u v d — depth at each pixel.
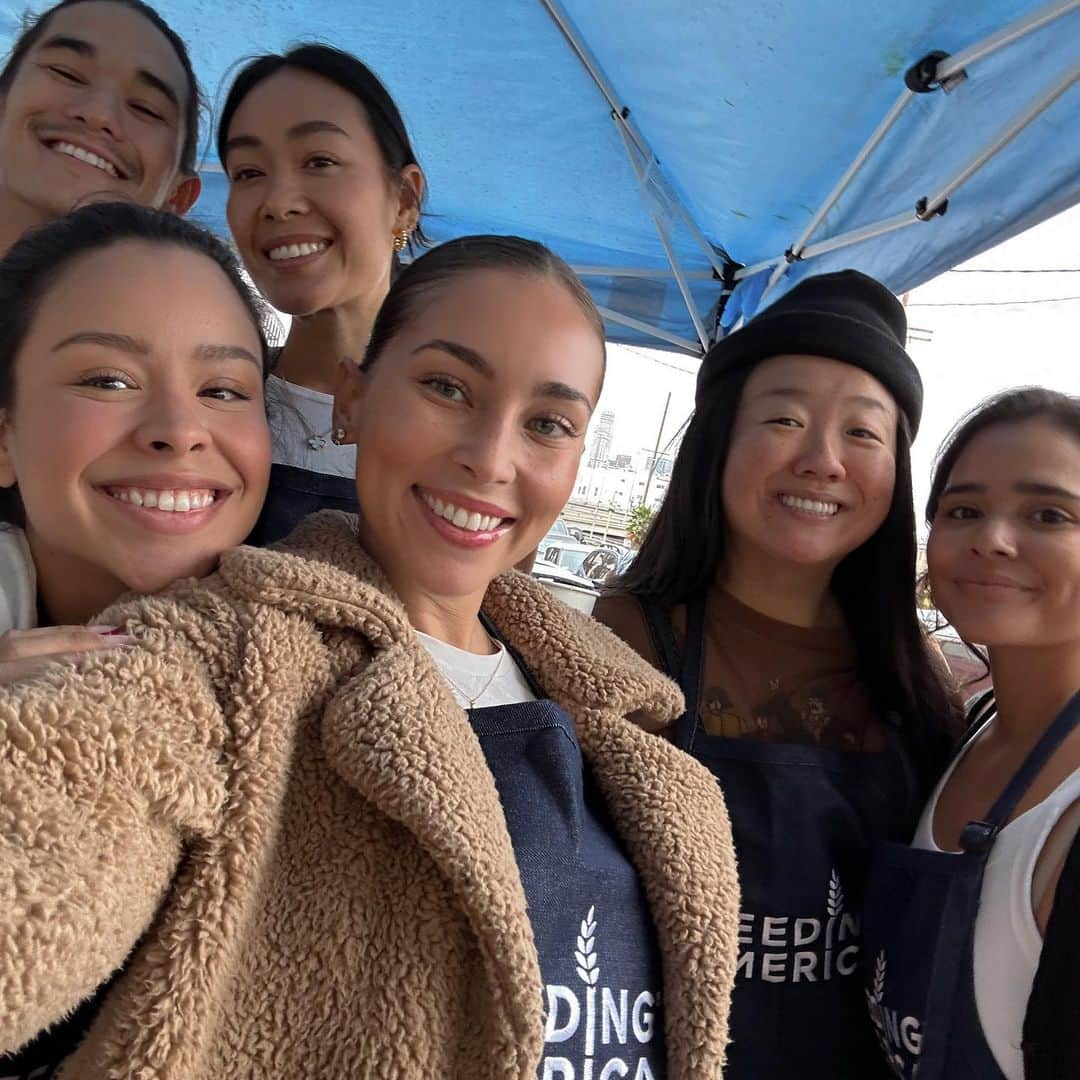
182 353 0.70
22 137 1.33
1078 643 1.02
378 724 0.63
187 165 1.49
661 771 0.83
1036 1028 0.81
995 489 1.05
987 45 1.56
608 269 3.36
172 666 0.60
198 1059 0.54
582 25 2.06
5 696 0.53
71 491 0.68
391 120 1.39
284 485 1.18
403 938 0.61
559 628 0.91
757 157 2.37
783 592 1.22
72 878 0.49
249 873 0.57
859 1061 1.05
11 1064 0.58
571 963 0.70
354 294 1.38
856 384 1.15
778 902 1.02
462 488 0.77
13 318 0.71
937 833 1.05
